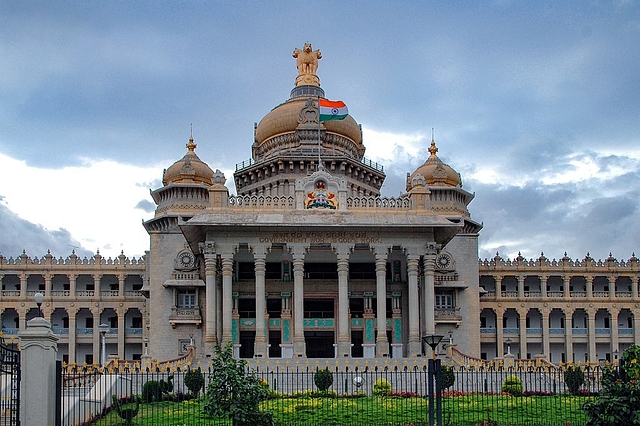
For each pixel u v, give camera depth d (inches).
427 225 2849.4
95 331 4170.8
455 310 3395.7
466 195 3619.6
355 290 3166.8
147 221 3435.0
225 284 2827.3
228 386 1359.5
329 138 3641.7
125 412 1628.9
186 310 3314.5
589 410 1378.0
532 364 2546.8
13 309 4217.5
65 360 4222.4
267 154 3737.7
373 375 2393.0
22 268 4178.2
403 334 3137.3
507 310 4210.1
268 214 2861.7
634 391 1341.0
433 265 2896.2
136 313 4274.1
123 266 4210.1
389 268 3196.4
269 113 3791.8
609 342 4156.0
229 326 2802.7
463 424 1561.3
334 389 2207.2
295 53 4030.5
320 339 3161.9
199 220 2805.1
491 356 4141.2
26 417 1323.8
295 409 1726.1
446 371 1925.4
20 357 1347.2
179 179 3486.7
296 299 2817.4
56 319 4261.8
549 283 4298.7
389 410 1729.8
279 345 3083.2
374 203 2940.5
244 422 1337.4
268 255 3137.3
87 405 1724.9
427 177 3617.1
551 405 1740.9
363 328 3139.8
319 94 3909.9
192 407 1790.1
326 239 2871.6
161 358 3292.3
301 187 2923.2
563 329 4153.5
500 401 1850.4
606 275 4185.5
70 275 4200.3
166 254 3390.7
